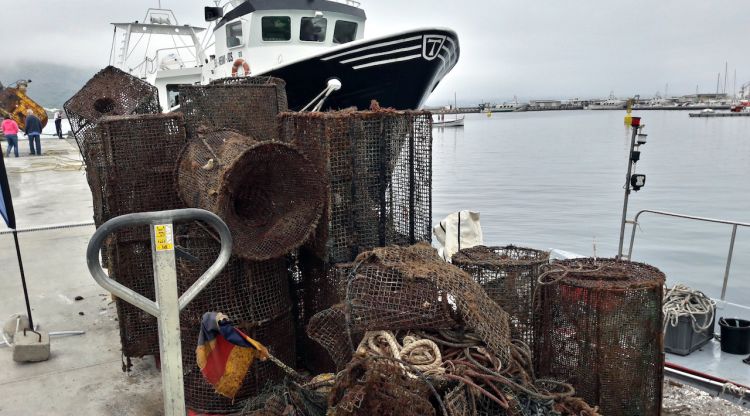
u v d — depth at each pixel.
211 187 3.99
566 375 4.14
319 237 4.51
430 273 3.49
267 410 3.57
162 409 4.41
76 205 13.04
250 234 4.11
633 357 3.98
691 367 5.13
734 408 4.40
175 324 2.61
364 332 3.54
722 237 16.28
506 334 3.39
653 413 4.12
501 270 4.36
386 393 3.06
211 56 14.95
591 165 32.75
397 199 4.79
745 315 6.29
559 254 8.05
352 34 13.61
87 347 5.57
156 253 2.56
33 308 6.58
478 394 3.16
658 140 50.19
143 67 17.97
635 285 3.92
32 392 4.68
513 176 28.45
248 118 5.18
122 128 4.62
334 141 4.36
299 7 12.67
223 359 3.38
